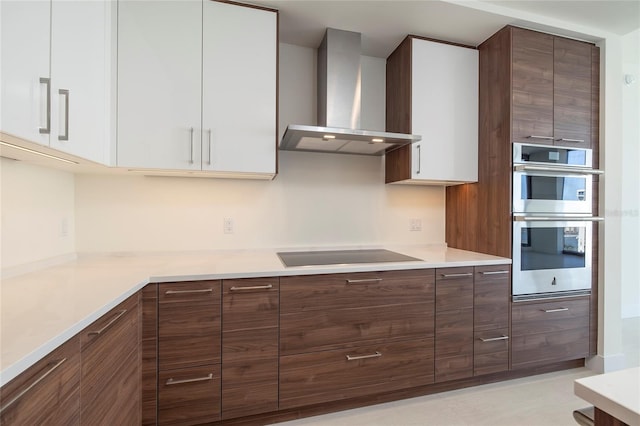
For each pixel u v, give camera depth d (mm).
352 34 2248
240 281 1652
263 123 1924
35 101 1039
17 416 713
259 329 1682
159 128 1743
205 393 1603
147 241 2141
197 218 2229
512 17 2105
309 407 1827
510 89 2188
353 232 2564
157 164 1742
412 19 2113
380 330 1893
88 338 1016
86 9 1389
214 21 1830
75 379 943
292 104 2424
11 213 1487
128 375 1340
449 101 2367
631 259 3658
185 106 1782
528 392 2084
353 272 1843
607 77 2410
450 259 2127
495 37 2297
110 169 1795
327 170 2508
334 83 2215
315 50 2475
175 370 1563
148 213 2143
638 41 2932
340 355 1819
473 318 2080
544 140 2273
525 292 2199
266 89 1929
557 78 2314
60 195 1865
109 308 1126
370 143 2217
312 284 1770
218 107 1839
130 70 1695
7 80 907
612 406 496
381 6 1969
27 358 724
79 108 1332
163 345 1546
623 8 2098
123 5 1686
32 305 1089
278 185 2398
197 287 1592
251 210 2338
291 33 2271
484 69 2396
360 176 2586
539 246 2244
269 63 1936
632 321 3555
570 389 2123
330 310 1800
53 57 1135
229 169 1864
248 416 1734
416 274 1967
